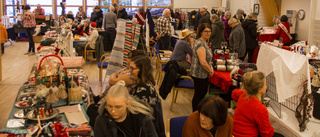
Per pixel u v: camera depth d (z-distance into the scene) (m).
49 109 2.74
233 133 2.81
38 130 2.35
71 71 4.48
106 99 2.03
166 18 8.30
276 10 11.02
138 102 2.16
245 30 7.85
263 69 3.32
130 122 2.09
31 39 10.75
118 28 4.89
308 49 5.54
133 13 16.61
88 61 9.20
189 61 5.51
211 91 4.95
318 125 2.95
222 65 4.78
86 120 2.86
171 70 4.73
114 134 2.03
